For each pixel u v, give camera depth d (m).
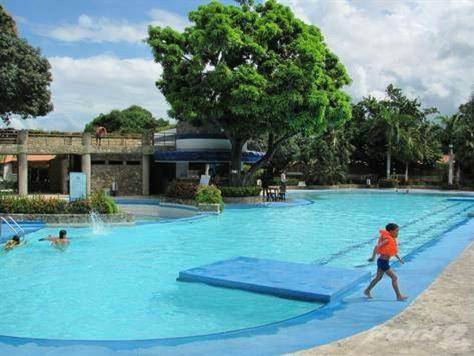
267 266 10.98
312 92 27.11
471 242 14.61
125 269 11.93
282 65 26.80
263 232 18.61
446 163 54.09
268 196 32.31
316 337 6.50
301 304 8.56
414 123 52.72
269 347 6.16
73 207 19.38
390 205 31.58
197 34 27.25
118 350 6.13
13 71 33.38
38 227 18.11
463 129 48.84
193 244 15.73
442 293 8.38
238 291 9.46
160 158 33.91
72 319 8.16
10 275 11.34
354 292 8.94
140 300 9.20
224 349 6.13
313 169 48.66
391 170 56.00
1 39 33.25
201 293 9.44
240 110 26.78
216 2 28.41
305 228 19.86
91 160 34.44
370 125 52.34
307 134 29.11
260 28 27.98
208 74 28.11
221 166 38.28
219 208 24.81
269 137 32.12
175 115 31.25
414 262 11.52
